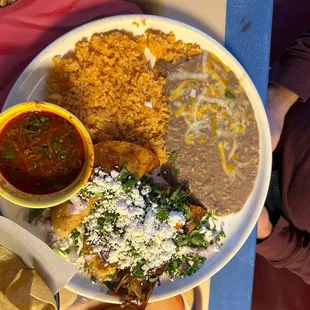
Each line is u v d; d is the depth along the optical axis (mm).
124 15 425
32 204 386
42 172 405
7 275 414
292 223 628
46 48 413
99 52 433
